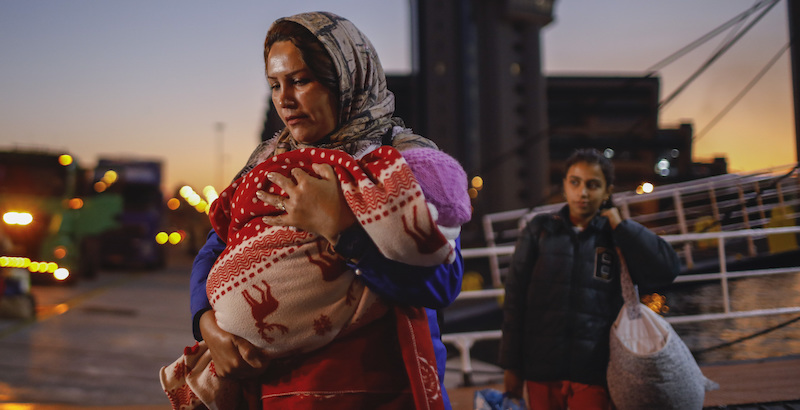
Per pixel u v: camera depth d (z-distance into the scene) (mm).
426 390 1274
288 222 1233
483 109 76188
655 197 7312
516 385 2506
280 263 1246
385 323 1320
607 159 2504
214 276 1326
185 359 1455
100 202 17203
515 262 2533
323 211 1208
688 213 7832
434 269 1252
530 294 2475
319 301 1247
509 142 73938
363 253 1217
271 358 1306
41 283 14570
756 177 7074
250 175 1332
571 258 2438
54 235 14531
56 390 5633
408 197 1162
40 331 8891
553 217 2520
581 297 2396
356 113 1373
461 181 1302
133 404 5172
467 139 77000
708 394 3256
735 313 4668
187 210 38906
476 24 77375
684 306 5895
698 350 4539
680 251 7500
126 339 8539
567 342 2385
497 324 8844
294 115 1337
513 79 75188
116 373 6422
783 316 5461
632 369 2211
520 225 6492
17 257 13617
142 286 16359
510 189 72750
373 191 1176
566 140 73062
